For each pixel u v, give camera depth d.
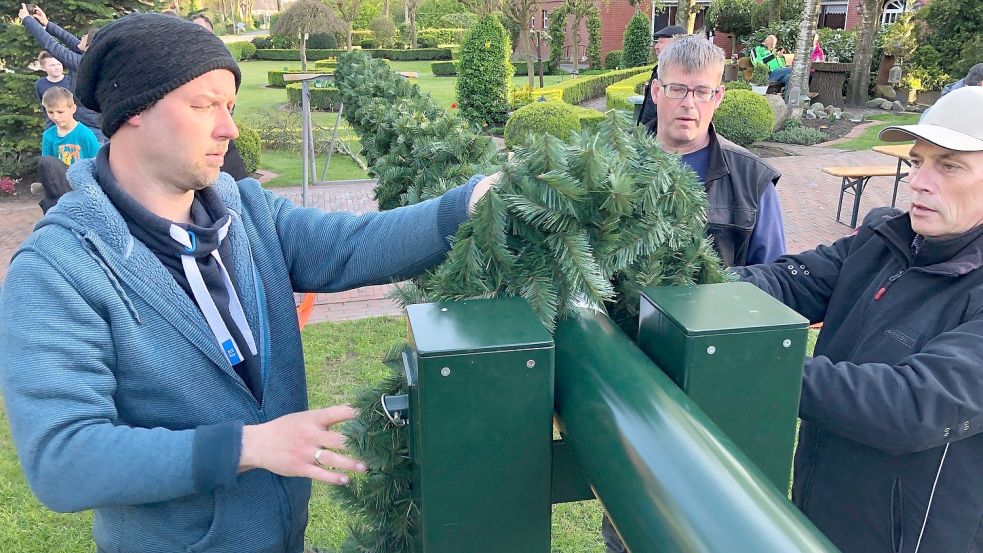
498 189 1.18
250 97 21.55
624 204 1.14
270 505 1.40
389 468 1.15
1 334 1.14
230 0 65.19
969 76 6.90
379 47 38.81
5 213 9.20
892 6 22.86
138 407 1.25
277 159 12.62
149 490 1.06
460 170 2.22
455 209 1.36
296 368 1.50
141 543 1.33
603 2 28.16
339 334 5.21
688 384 0.97
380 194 2.92
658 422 0.78
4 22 10.40
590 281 1.10
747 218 2.54
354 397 1.23
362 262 1.46
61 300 1.14
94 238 1.18
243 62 37.22
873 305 1.68
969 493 1.50
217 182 1.44
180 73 1.17
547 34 30.23
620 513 0.75
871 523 1.60
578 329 1.08
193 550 1.33
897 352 1.59
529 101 16.64
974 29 15.79
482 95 15.27
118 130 1.25
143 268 1.23
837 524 1.67
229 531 1.34
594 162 1.12
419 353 0.86
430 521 0.94
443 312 1.00
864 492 1.60
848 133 13.73
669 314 1.01
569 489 1.05
